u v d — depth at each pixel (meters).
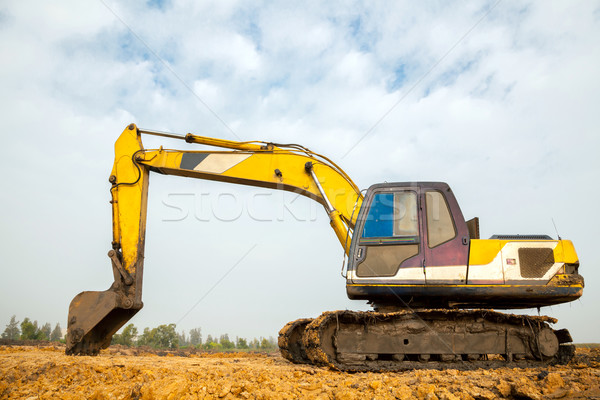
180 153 10.98
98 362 8.14
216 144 11.09
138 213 10.69
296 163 10.62
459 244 8.56
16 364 7.90
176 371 7.33
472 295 8.39
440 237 8.64
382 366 8.11
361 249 8.74
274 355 14.12
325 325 8.21
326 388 6.39
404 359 8.43
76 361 8.12
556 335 8.83
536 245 8.53
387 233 8.76
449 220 8.73
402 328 8.45
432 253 8.54
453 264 8.46
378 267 8.60
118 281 10.26
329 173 10.44
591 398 5.82
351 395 5.99
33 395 6.34
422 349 8.38
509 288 8.31
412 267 8.50
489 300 8.76
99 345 10.58
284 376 7.28
